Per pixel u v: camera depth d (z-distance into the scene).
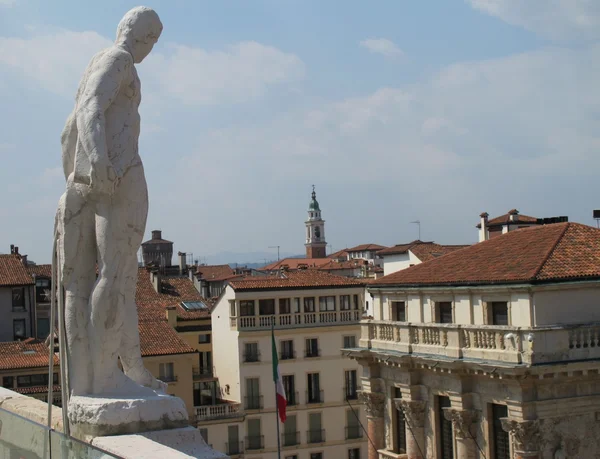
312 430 57.41
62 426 9.38
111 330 9.05
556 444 31.78
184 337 61.97
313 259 148.88
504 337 32.81
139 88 9.45
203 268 108.06
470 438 34.91
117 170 8.96
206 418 54.00
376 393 41.53
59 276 9.31
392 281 41.78
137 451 7.41
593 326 32.19
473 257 39.25
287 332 57.97
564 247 35.16
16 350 47.53
